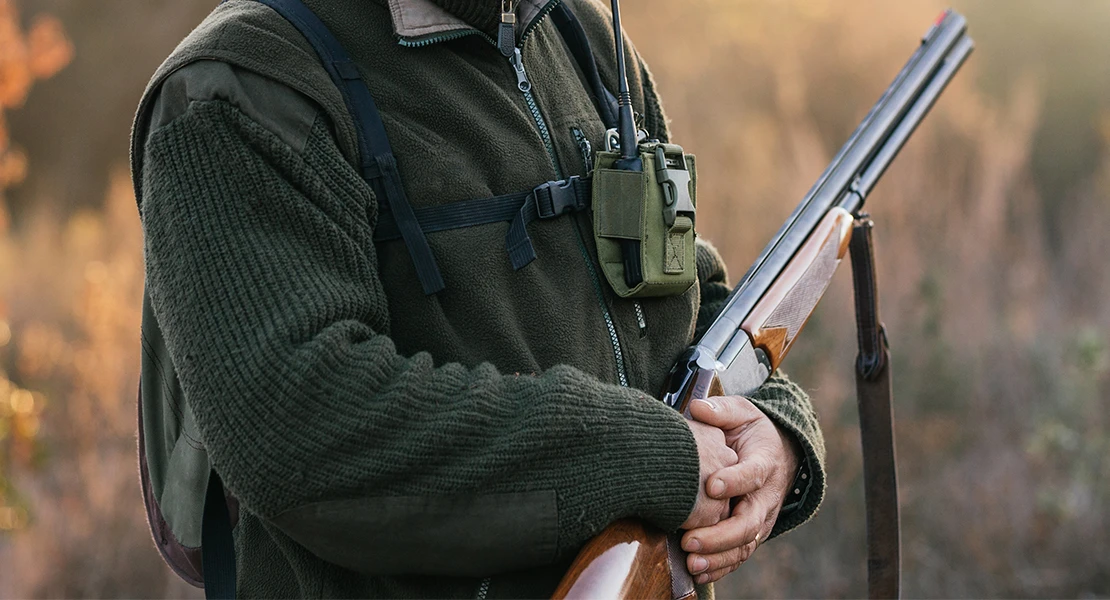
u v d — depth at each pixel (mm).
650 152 1605
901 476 4938
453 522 1295
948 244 6191
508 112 1536
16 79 4770
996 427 5188
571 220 1553
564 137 1621
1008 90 10430
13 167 5660
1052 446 4953
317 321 1290
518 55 1581
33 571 4137
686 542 1464
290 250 1323
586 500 1330
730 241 5938
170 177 1340
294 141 1364
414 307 1434
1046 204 9859
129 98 13609
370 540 1292
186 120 1350
